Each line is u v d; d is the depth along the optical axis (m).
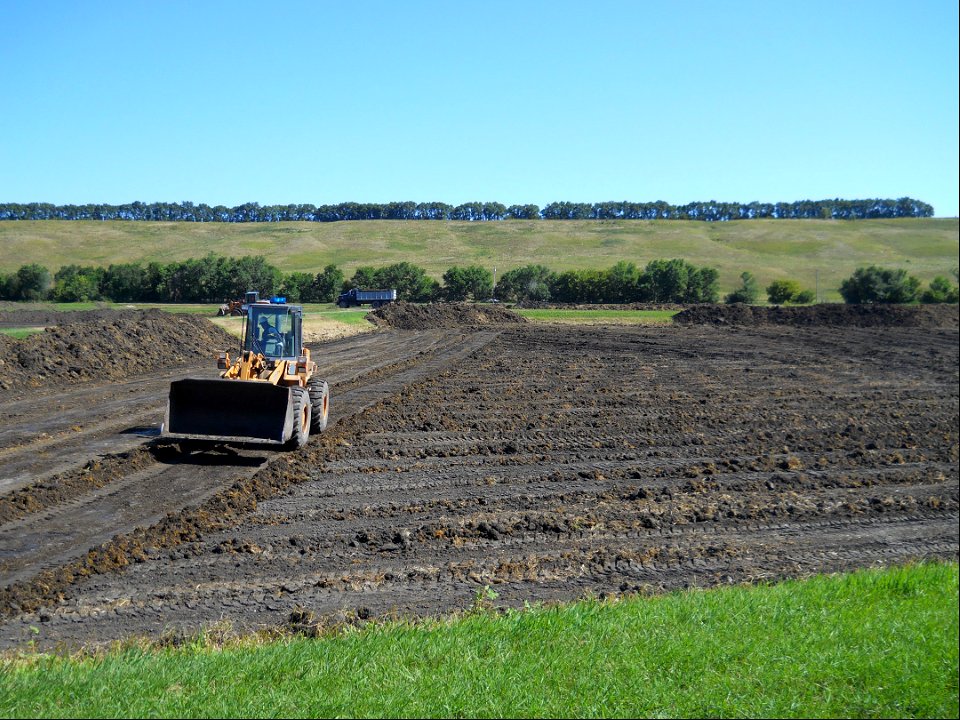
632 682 6.11
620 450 16.80
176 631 7.75
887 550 11.34
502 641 6.91
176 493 12.23
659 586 9.52
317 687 5.80
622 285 82.94
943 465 16.30
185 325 34.28
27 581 8.77
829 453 17.19
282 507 11.95
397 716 5.38
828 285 104.75
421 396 23.30
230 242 138.38
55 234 134.00
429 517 11.75
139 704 5.39
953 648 7.21
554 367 31.44
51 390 21.45
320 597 8.73
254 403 14.36
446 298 85.88
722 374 29.92
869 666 6.75
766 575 10.12
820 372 30.89
